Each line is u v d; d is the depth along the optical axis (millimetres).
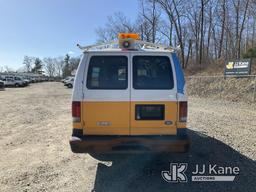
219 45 46594
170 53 4688
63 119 10805
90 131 4582
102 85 4598
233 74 21266
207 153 6055
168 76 4648
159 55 4684
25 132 8375
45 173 5012
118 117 4586
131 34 5020
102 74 4625
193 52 50625
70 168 5266
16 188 4371
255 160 5633
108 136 4574
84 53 4645
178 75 4652
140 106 4598
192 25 48938
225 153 6062
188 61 48031
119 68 4641
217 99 19656
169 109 4609
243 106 15039
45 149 6527
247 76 19828
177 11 47500
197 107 14688
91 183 4570
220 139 7242
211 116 11273
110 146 4496
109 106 4582
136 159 5715
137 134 4605
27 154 6145
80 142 4465
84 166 5367
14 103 17375
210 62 35969
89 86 4590
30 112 12938
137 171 5082
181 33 47844
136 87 4602
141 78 4625
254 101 16375
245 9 40781
